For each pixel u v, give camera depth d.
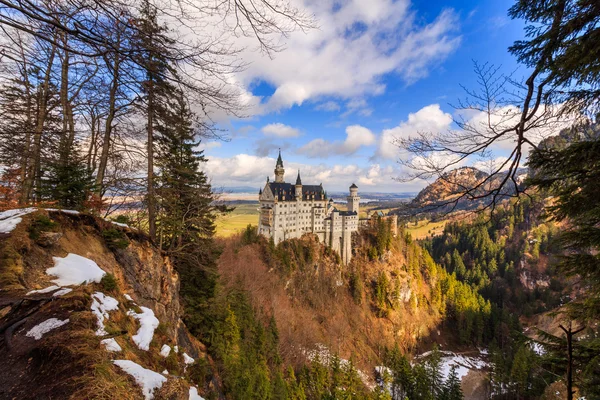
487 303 91.81
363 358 63.66
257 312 49.28
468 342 81.06
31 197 16.19
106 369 3.90
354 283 83.50
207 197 18.62
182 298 19.81
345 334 67.38
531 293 103.56
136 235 13.38
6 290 5.48
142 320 7.62
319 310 70.94
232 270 60.47
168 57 5.19
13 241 6.79
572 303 7.90
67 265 7.45
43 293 5.69
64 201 13.80
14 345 4.21
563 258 7.62
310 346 55.06
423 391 43.69
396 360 54.78
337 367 41.38
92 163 18.92
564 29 5.52
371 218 100.31
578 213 6.88
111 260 10.62
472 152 6.48
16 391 3.40
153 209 16.80
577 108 6.18
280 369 35.94
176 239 19.61
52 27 4.79
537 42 6.03
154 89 6.44
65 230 9.34
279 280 67.62
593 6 5.12
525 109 5.86
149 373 4.46
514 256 121.88
